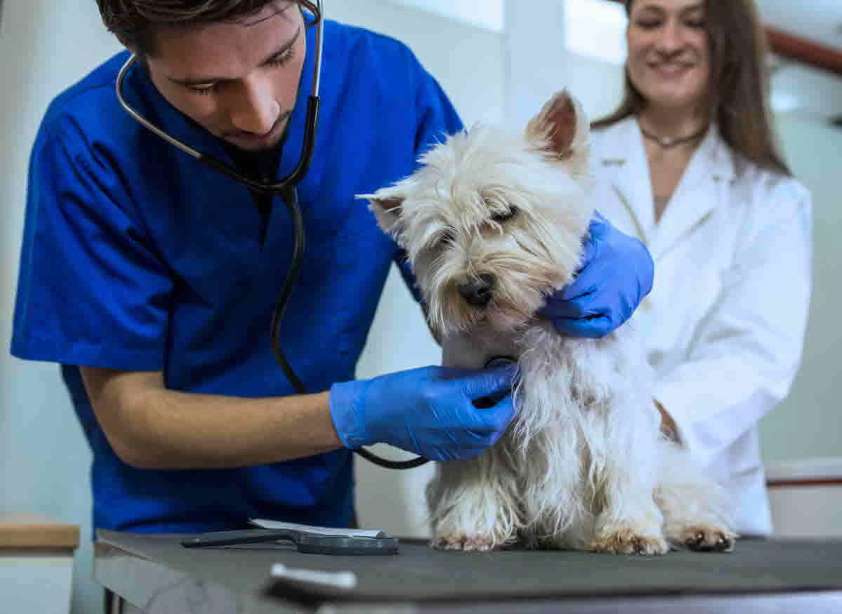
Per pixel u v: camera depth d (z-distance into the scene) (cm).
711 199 209
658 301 202
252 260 155
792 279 197
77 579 200
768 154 213
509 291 124
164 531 159
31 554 140
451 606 53
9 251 199
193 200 154
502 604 54
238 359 163
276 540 117
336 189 162
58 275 148
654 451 137
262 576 80
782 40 319
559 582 71
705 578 77
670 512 140
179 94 127
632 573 83
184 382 162
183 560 98
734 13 203
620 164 218
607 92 280
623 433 131
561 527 137
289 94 133
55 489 201
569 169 137
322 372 163
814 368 344
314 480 165
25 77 203
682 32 202
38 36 205
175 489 160
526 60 263
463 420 128
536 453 138
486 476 139
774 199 207
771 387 180
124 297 150
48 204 149
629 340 137
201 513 161
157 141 155
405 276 183
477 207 128
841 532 254
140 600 103
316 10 131
